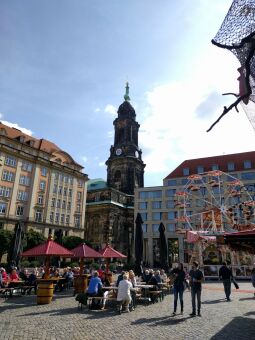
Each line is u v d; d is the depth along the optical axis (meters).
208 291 22.53
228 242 9.53
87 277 19.62
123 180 96.94
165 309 13.94
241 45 3.07
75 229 72.12
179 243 74.06
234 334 8.99
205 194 74.25
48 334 8.84
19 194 61.06
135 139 105.56
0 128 61.62
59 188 70.56
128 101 112.44
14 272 19.97
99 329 9.62
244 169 75.75
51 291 15.48
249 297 18.61
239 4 3.18
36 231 57.09
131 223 92.19
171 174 82.88
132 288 14.22
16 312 12.68
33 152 66.62
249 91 3.07
